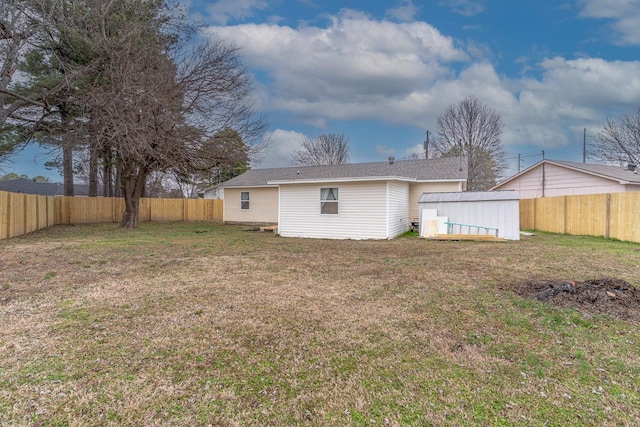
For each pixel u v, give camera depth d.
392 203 11.97
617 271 5.86
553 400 2.21
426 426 1.96
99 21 11.87
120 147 12.14
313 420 2.03
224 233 13.75
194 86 13.51
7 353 2.85
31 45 11.59
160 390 2.33
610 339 3.13
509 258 7.21
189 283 5.30
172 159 13.54
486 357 2.81
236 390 2.34
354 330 3.40
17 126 13.90
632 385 2.37
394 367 2.65
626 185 13.44
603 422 1.99
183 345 3.04
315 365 2.69
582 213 11.87
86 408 2.12
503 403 2.18
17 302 4.29
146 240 10.83
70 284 5.20
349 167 18.47
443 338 3.19
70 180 17.34
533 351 2.91
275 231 14.52
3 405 2.13
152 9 13.65
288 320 3.68
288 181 12.73
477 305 4.13
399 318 3.72
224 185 19.53
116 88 11.56
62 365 2.65
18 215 11.59
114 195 23.02
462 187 15.00
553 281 5.16
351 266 6.61
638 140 20.03
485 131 29.14
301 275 5.85
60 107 13.87
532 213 14.55
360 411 2.11
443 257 7.52
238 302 4.32
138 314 3.85
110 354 2.86
